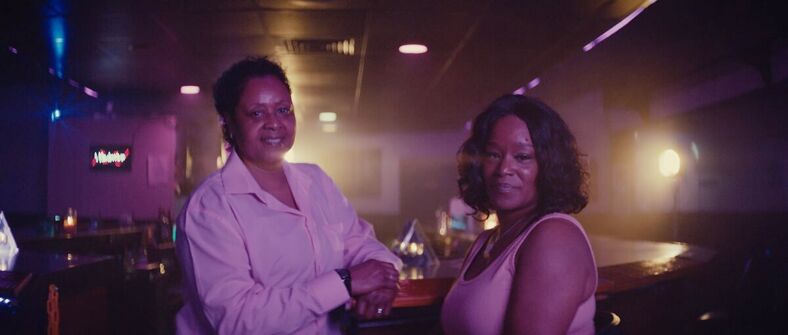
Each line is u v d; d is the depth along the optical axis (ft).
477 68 20.38
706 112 23.61
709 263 10.51
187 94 24.58
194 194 5.24
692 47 18.63
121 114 24.64
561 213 4.81
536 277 4.46
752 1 14.02
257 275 5.11
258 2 13.00
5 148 22.15
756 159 24.43
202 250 4.99
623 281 8.41
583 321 4.70
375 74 21.48
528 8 13.61
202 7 13.39
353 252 6.17
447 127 42.19
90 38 15.98
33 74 20.53
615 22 14.67
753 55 18.89
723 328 11.35
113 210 22.13
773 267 13.03
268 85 5.45
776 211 23.50
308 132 44.57
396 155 46.57
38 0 12.90
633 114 29.32
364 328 7.64
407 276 9.04
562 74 22.88
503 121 5.17
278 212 5.35
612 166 31.35
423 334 7.91
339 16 14.12
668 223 27.73
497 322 4.74
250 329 4.78
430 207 46.34
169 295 14.14
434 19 14.44
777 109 19.72
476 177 5.53
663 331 10.16
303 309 4.95
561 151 4.99
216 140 25.26
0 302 8.18
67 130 22.39
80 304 10.32
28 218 22.02
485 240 5.66
